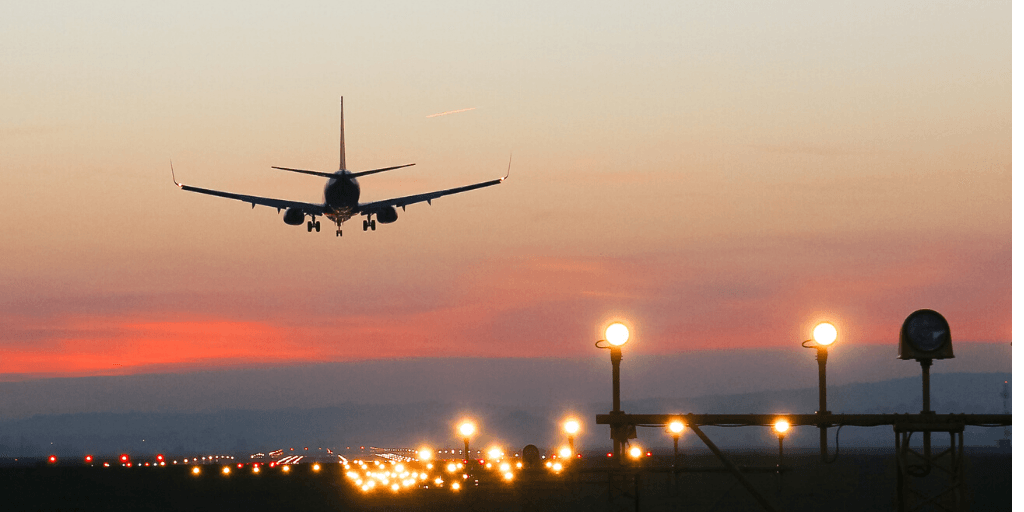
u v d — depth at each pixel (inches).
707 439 3462.1
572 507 7667.3
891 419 3373.5
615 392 3486.7
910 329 3341.5
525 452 5900.6
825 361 3486.7
